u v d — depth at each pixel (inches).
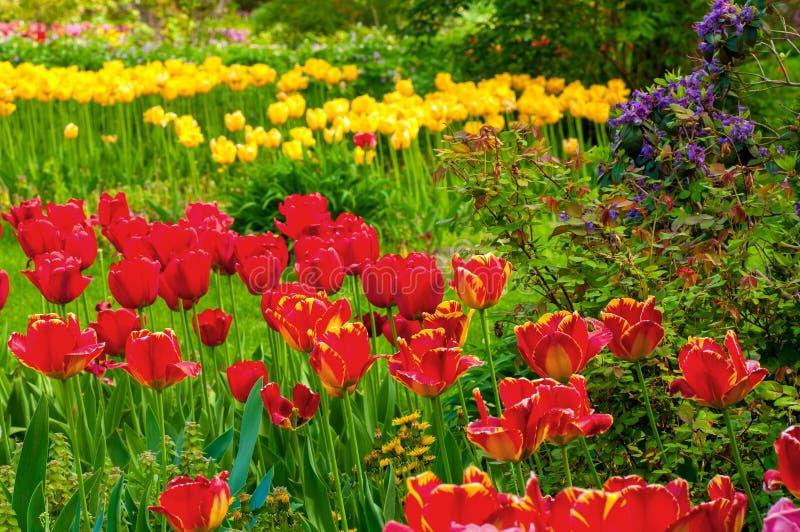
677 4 397.4
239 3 1144.2
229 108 469.1
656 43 429.1
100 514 100.4
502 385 73.7
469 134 143.2
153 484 111.7
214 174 396.2
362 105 325.7
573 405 72.0
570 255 138.7
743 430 117.5
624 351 97.0
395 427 136.7
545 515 52.6
